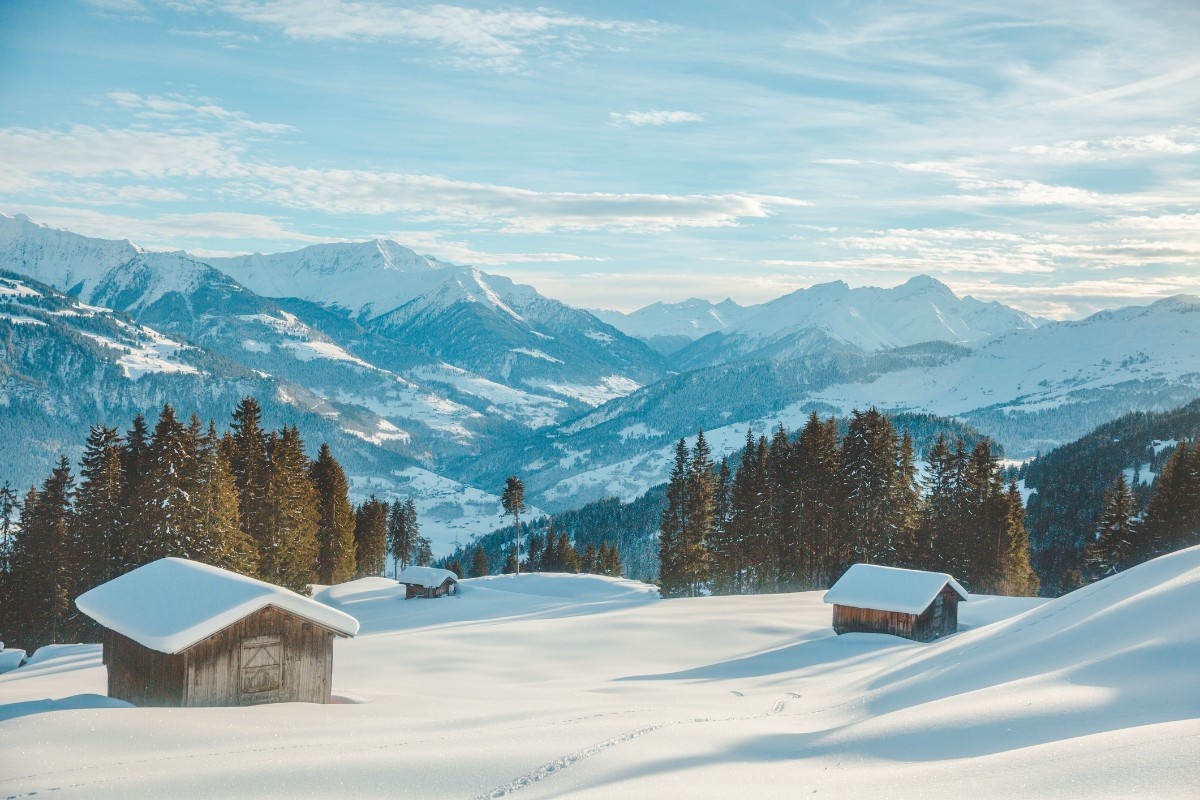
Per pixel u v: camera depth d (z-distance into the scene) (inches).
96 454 2384.4
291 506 2586.1
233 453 2664.9
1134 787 430.6
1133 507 2984.7
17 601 2492.6
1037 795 447.5
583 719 849.5
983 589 2938.0
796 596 2549.2
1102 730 575.5
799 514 3011.8
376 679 1321.4
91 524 2345.0
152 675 931.3
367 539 4293.8
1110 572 2965.1
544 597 3208.7
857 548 2871.6
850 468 2881.4
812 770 610.9
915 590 1797.5
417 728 807.1
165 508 2107.5
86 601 1031.6
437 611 2815.0
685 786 565.6
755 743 732.0
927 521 3026.6
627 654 1633.9
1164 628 780.0
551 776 612.1
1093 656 791.7
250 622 954.7
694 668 1505.9
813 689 1181.7
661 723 817.5
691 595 3129.9
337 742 729.0
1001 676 848.3
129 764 640.4
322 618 994.1
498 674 1421.0
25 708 820.0
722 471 3417.8
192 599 967.0
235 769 619.5
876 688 1048.8
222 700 927.7
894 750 637.9
